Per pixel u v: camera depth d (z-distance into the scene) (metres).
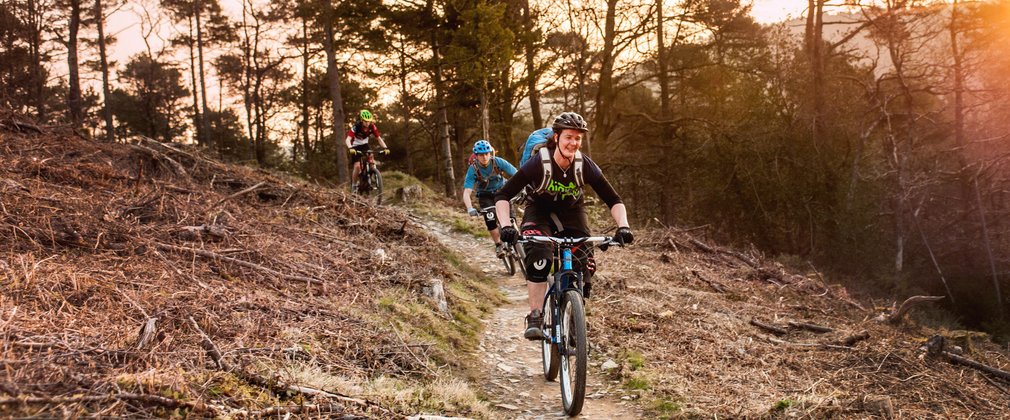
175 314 3.69
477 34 17.23
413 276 6.31
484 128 18.27
